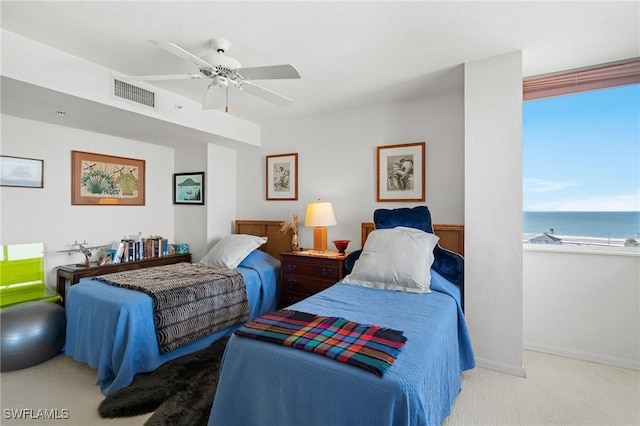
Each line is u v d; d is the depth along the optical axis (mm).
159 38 2137
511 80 2379
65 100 2449
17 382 2238
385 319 1826
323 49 2311
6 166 2885
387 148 3447
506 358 2414
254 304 3287
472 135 2510
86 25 1981
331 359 1356
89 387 2191
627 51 2344
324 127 3846
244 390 1489
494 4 1796
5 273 2861
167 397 2025
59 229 3256
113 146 3730
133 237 3957
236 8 1826
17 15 1865
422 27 2027
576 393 2137
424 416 1192
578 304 2668
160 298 2416
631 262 2502
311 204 3508
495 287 2447
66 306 2602
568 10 1849
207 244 4117
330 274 3254
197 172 4211
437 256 2805
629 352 2504
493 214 2449
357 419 1199
